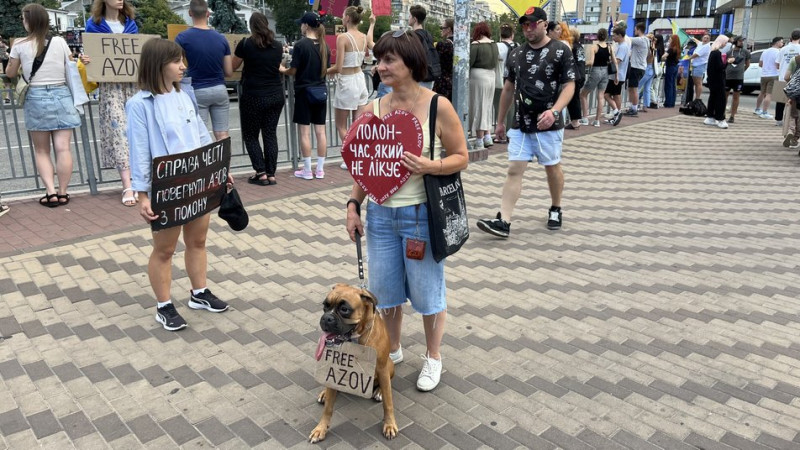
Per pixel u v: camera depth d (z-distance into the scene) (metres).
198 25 6.73
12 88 6.36
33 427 3.00
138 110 3.58
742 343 3.88
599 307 4.41
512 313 4.31
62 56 6.18
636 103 14.40
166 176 3.59
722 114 12.88
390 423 2.94
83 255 5.17
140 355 3.69
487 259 5.36
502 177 8.42
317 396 3.29
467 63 8.72
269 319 4.18
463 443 2.91
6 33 33.31
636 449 2.86
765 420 3.09
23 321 4.07
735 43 13.70
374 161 3.01
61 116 6.25
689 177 8.61
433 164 2.94
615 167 9.23
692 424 3.05
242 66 7.31
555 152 5.81
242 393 3.31
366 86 8.88
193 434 2.96
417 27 8.30
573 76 5.52
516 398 3.28
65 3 78.75
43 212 6.27
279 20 75.88
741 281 4.88
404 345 3.86
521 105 5.70
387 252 3.18
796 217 6.70
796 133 10.43
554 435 2.97
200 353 3.73
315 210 6.62
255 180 7.57
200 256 4.21
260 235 5.84
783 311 4.34
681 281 4.88
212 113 7.10
